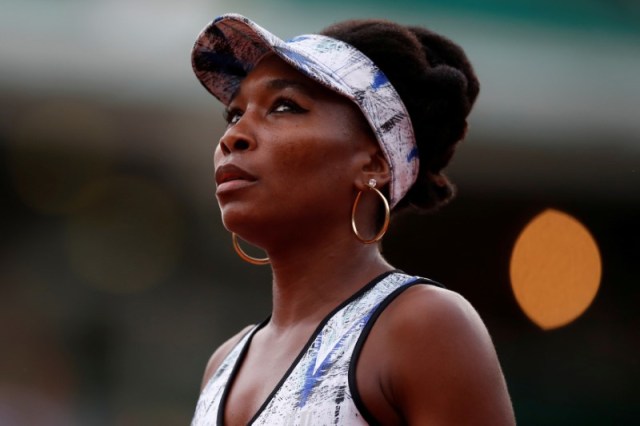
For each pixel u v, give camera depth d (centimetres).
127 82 2655
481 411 663
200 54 825
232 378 772
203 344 3281
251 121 750
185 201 3169
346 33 792
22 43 2606
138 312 3294
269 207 732
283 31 2733
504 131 2786
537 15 2919
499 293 3198
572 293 2839
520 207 3055
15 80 2628
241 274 3297
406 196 830
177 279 3294
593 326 3169
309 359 698
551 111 2770
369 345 684
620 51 2895
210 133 2778
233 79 842
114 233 3238
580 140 2797
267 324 814
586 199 2978
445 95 798
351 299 725
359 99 744
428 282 716
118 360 3266
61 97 2669
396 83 781
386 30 790
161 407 3244
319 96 748
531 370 3194
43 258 3266
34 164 3020
